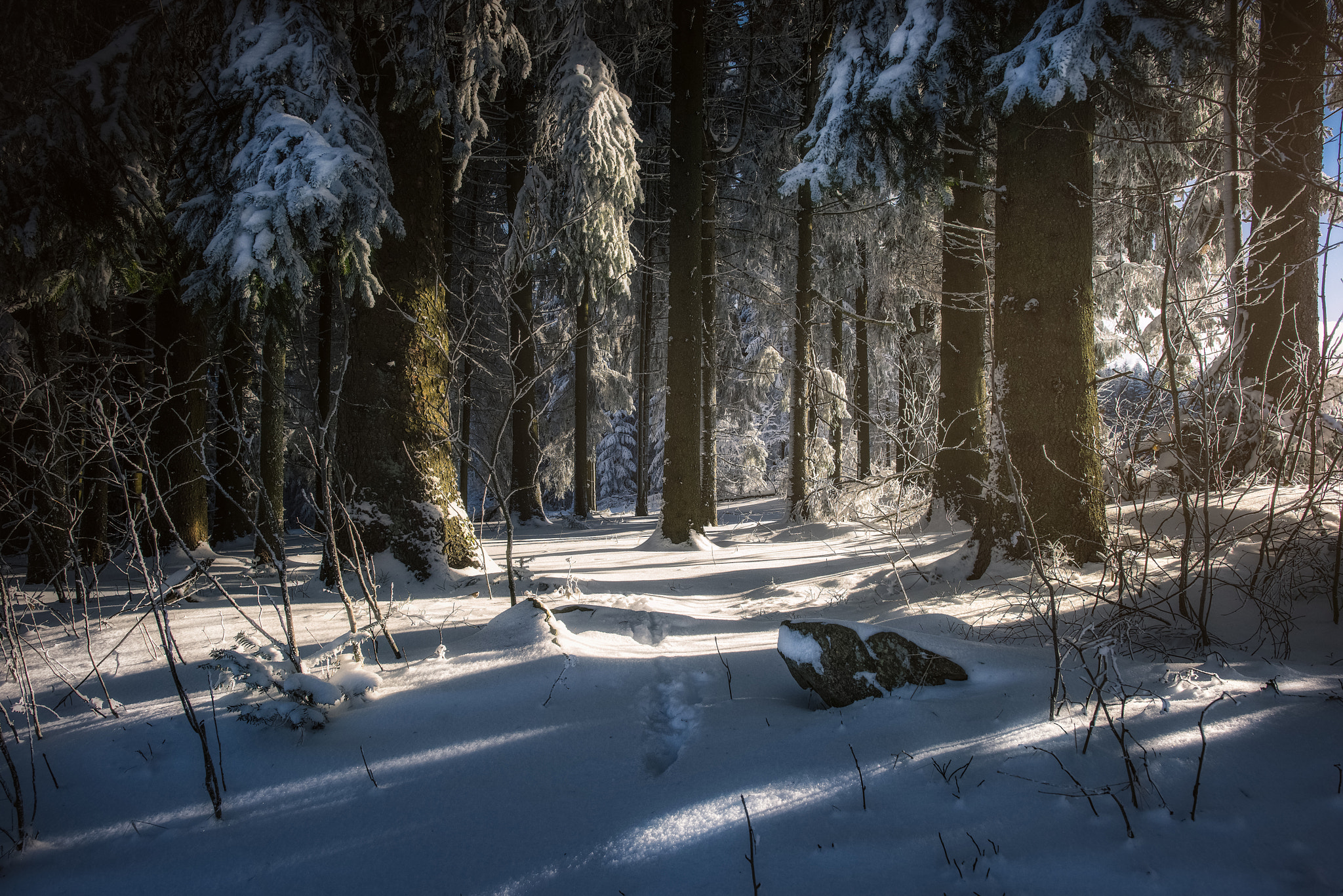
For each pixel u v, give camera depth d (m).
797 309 12.52
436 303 7.07
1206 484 3.18
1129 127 6.46
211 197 6.31
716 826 2.03
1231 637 3.26
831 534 10.85
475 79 7.54
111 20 8.48
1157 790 1.96
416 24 6.74
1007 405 5.28
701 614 5.42
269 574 8.18
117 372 9.85
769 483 23.97
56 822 2.30
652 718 2.97
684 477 10.81
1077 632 3.49
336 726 2.88
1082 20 4.58
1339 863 1.59
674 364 10.91
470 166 16.30
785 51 12.68
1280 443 4.67
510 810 2.24
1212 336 4.26
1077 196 5.14
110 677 3.68
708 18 12.20
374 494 6.73
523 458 16.98
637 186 10.55
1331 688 2.53
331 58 6.54
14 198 7.32
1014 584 4.77
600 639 3.99
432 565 6.61
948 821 1.93
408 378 6.80
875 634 2.96
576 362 17.86
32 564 7.53
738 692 3.19
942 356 8.98
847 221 13.73
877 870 1.76
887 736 2.45
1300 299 6.57
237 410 3.09
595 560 9.57
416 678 3.32
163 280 9.05
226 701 3.06
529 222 11.20
